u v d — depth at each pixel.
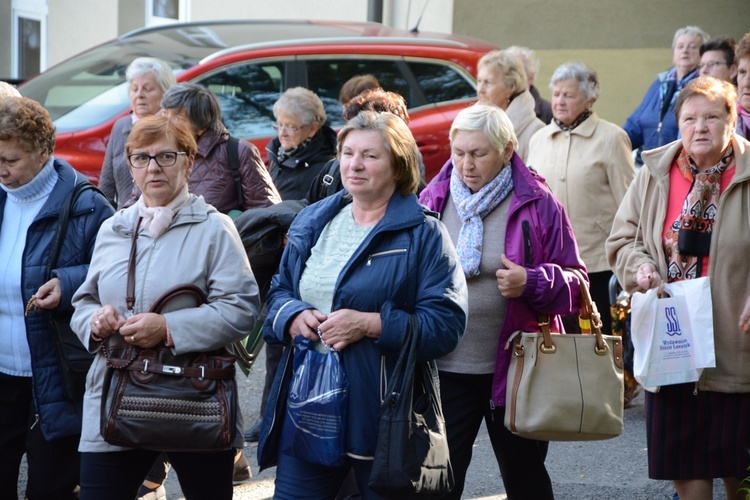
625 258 7.27
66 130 12.97
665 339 6.93
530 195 6.64
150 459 6.16
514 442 6.77
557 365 6.45
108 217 6.78
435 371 5.83
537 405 6.39
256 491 8.60
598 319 6.59
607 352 6.52
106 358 5.96
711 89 6.85
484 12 19.09
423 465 5.46
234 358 6.03
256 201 8.77
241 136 13.57
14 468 6.94
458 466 6.70
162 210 6.05
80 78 14.05
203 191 8.63
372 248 5.69
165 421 5.77
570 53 19.50
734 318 6.89
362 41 14.49
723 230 6.89
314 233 5.97
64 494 6.78
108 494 6.00
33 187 6.63
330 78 14.20
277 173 10.23
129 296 5.95
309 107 10.00
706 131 6.79
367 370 5.62
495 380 6.55
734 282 6.88
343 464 5.79
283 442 5.81
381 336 5.51
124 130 10.02
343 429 5.62
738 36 19.47
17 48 25.11
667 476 7.13
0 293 6.66
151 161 5.98
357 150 5.69
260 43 14.18
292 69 14.05
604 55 19.52
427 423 5.59
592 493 8.57
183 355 5.88
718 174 6.93
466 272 6.58
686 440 7.07
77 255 6.64
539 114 13.57
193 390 5.84
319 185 7.61
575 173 10.28
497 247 6.64
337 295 5.68
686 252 7.00
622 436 10.06
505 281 6.37
